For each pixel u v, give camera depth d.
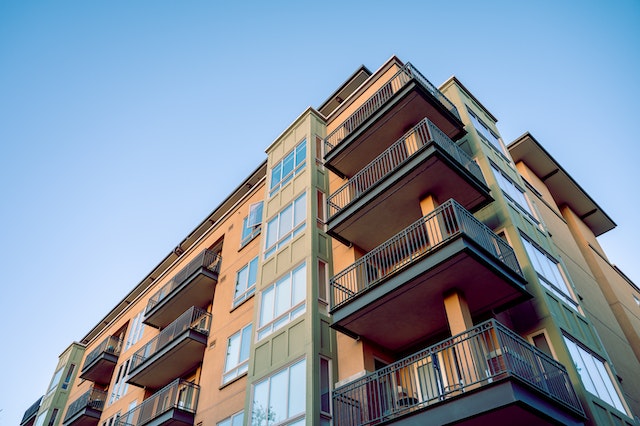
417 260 11.41
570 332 12.20
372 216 14.16
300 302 14.16
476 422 8.91
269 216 18.53
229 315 18.78
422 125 14.66
